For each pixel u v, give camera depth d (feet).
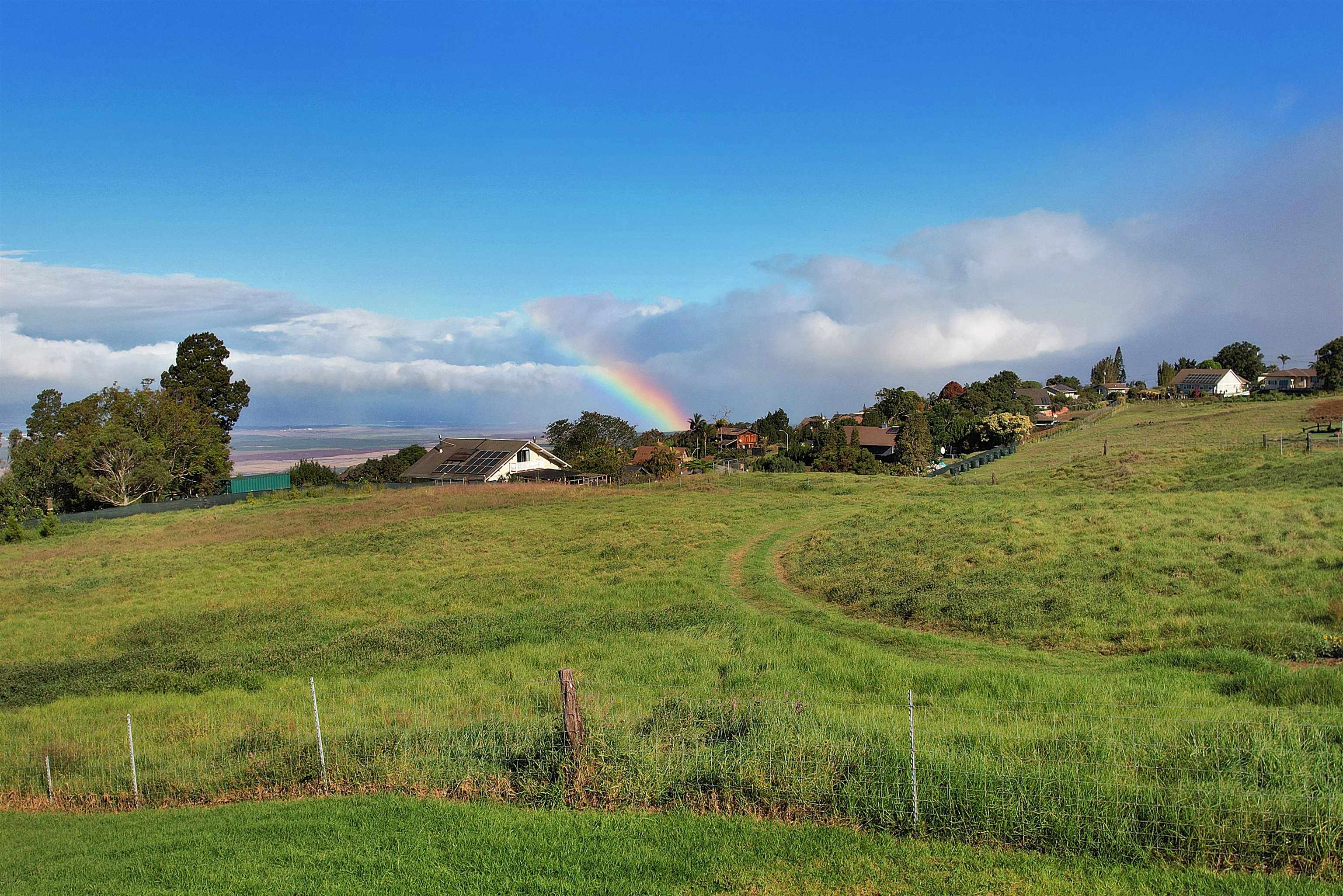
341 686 58.39
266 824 31.09
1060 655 54.34
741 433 510.17
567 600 89.35
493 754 35.76
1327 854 23.44
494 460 284.20
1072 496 115.85
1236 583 59.93
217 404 332.60
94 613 101.65
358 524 164.55
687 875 24.73
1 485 243.40
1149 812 25.36
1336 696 38.96
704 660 57.98
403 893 24.50
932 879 23.67
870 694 47.21
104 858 29.66
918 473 284.61
